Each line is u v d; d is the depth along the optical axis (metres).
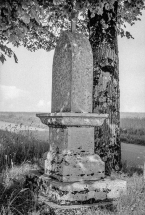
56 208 4.24
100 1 5.60
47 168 5.21
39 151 9.72
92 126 4.99
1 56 5.09
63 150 4.83
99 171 4.95
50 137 5.30
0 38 6.46
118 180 4.91
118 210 4.32
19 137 11.03
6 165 7.35
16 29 5.04
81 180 4.77
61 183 4.57
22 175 6.51
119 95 7.23
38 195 4.92
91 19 7.35
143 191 5.22
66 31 5.36
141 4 6.48
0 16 4.77
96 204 4.49
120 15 9.01
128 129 19.95
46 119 5.21
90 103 5.11
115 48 7.20
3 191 5.18
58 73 5.34
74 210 4.28
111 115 6.99
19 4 4.79
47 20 9.91
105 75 7.01
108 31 7.12
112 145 6.98
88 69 5.11
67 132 4.78
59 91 5.26
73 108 4.93
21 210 4.52
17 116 35.47
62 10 5.92
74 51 5.00
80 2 5.56
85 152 4.92
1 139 10.57
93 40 7.25
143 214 4.32
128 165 8.62
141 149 13.61
